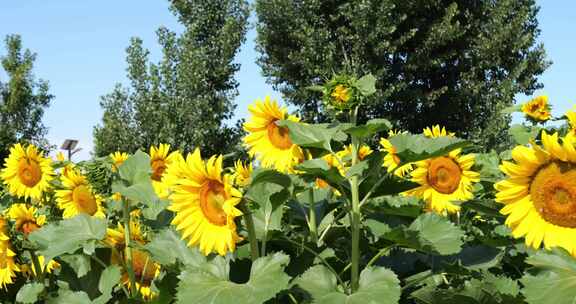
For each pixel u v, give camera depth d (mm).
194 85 23094
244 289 2545
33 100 34188
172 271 3131
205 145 22984
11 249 4000
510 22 29734
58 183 6051
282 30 29047
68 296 3555
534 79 30062
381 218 3686
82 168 5508
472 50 30266
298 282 2867
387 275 2779
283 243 3320
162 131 23219
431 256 3420
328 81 3297
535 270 2697
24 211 4570
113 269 3492
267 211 3160
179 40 24125
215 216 2814
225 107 23266
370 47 27125
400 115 29375
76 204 5309
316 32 27453
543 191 2785
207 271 2812
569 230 2766
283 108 3939
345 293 2838
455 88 30719
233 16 24250
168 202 3775
